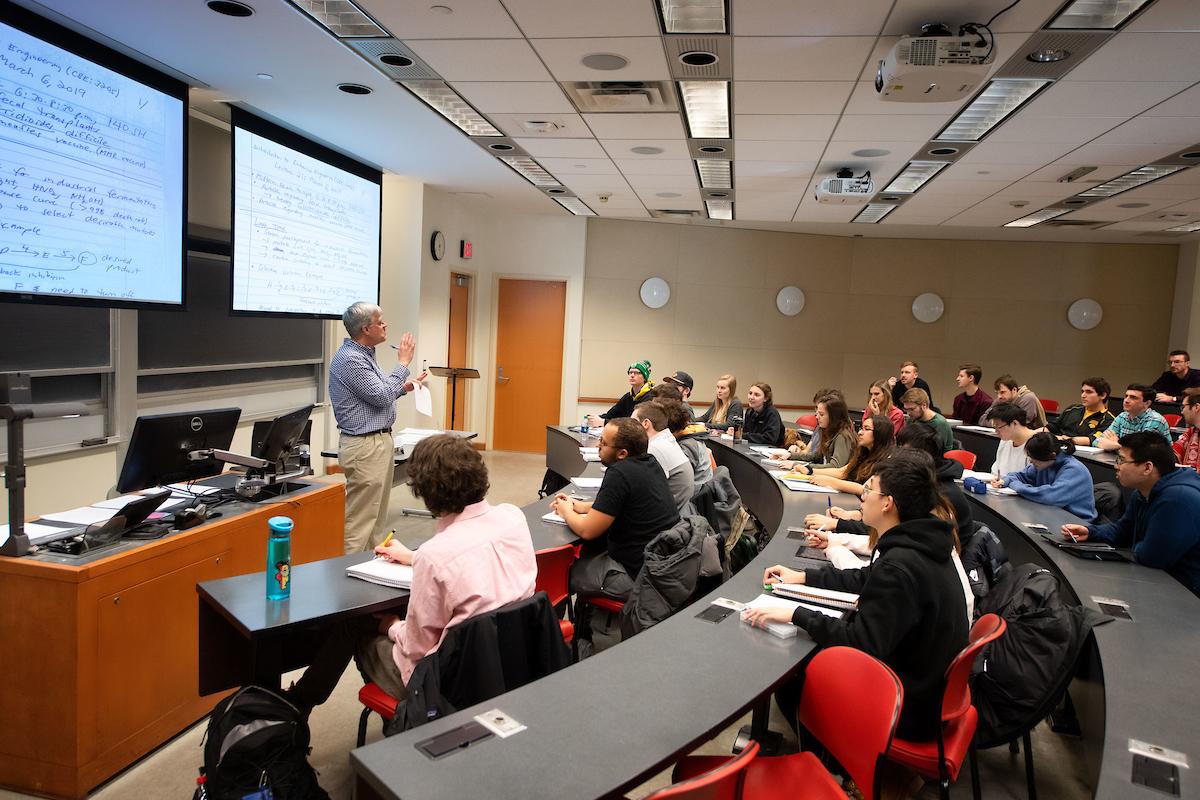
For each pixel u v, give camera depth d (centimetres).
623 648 182
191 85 405
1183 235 798
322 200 539
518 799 120
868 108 387
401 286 699
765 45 312
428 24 306
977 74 286
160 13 309
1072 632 218
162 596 245
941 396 930
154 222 385
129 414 433
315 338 630
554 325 892
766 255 915
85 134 343
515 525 206
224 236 512
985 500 384
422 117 452
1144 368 901
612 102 405
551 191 693
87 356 407
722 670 170
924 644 188
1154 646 204
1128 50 298
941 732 180
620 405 613
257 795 179
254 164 463
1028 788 226
